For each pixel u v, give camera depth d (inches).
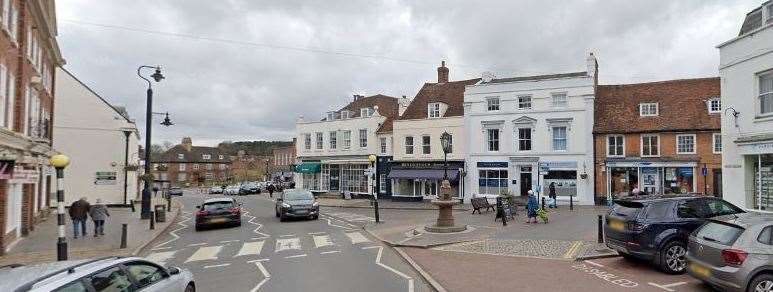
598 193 1254.3
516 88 1360.7
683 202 417.1
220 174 3833.7
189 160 3700.8
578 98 1285.7
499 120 1375.5
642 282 375.6
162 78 967.6
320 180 1838.1
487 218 904.3
